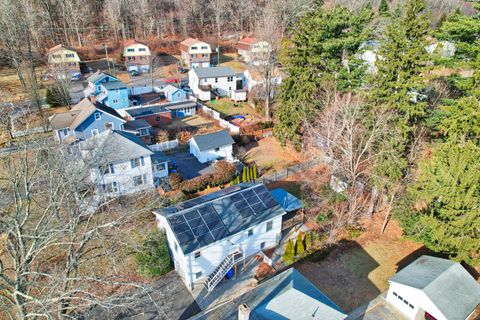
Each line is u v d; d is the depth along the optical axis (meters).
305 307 15.75
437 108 28.50
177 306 20.11
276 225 24.36
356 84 35.00
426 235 22.52
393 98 26.03
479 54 23.81
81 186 23.20
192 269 20.86
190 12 91.94
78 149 28.97
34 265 21.56
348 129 25.28
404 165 24.84
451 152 21.91
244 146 41.22
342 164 27.23
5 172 27.50
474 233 20.58
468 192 19.73
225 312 16.02
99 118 38.59
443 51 39.62
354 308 20.25
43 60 66.56
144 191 30.05
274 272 22.53
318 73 35.88
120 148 28.88
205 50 72.75
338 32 35.03
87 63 72.69
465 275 19.58
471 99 24.09
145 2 86.38
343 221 26.23
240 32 92.81
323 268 23.06
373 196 27.05
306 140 36.12
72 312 18.95
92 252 23.11
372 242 25.53
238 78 61.88
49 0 77.88
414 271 20.39
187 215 21.86
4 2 64.75
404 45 25.28
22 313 13.20
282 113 37.28
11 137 37.38
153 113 46.19
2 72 62.44
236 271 22.61
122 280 21.55
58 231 14.36
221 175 32.56
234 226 22.27
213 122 47.62
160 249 22.27
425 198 21.89
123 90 51.53
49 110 48.50
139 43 69.75
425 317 19.36
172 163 36.41
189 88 62.31
